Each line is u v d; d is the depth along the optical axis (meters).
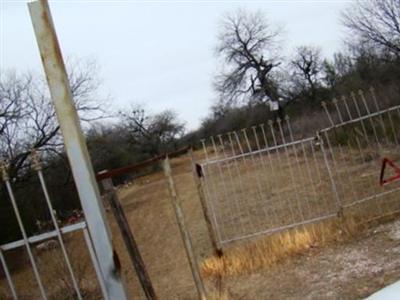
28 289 10.20
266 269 7.73
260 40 55.28
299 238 8.30
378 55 32.16
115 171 5.08
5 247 3.82
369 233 8.15
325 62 47.47
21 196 18.08
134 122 59.41
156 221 17.20
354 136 13.60
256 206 13.78
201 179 8.92
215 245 8.65
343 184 12.66
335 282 6.57
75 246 10.42
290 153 19.55
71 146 3.60
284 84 52.59
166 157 6.07
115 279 3.61
